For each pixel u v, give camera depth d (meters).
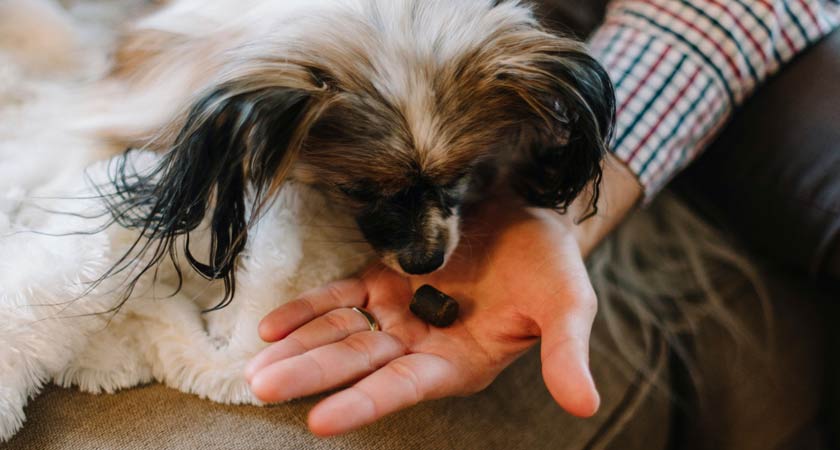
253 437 0.37
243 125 0.38
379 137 0.41
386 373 0.35
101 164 0.44
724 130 0.47
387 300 0.41
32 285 0.37
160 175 0.42
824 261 0.43
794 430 0.44
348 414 0.33
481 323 0.39
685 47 0.46
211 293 0.42
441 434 0.39
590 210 0.46
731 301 0.45
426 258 0.42
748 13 0.45
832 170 0.42
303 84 0.39
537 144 0.46
